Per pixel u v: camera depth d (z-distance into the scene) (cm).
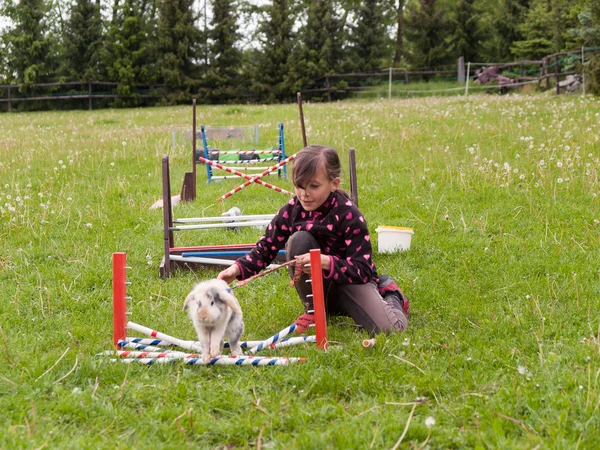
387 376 384
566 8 3159
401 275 589
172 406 357
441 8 3997
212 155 1073
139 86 3759
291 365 398
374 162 1083
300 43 3772
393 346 421
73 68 3753
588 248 618
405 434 320
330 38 3725
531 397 345
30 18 3659
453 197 827
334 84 3662
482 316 481
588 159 964
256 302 534
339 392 371
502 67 3388
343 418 339
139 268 625
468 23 3903
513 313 482
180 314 508
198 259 593
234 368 399
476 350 416
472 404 348
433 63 3975
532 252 617
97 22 3788
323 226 442
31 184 1016
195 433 332
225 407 358
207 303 370
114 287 426
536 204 766
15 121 2488
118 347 429
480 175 902
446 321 475
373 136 1335
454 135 1310
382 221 763
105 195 938
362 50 3875
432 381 374
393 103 2348
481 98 2289
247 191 959
